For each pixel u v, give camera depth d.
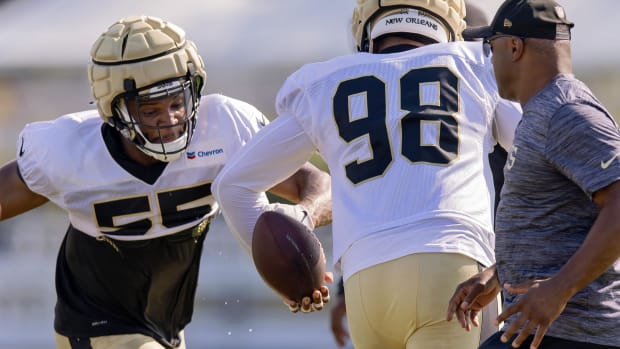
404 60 10.58
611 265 8.54
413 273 9.66
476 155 10.27
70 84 33.28
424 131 10.09
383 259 9.76
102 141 11.80
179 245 12.16
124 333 12.08
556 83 9.09
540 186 9.02
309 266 10.42
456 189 9.94
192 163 11.84
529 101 9.18
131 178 11.73
